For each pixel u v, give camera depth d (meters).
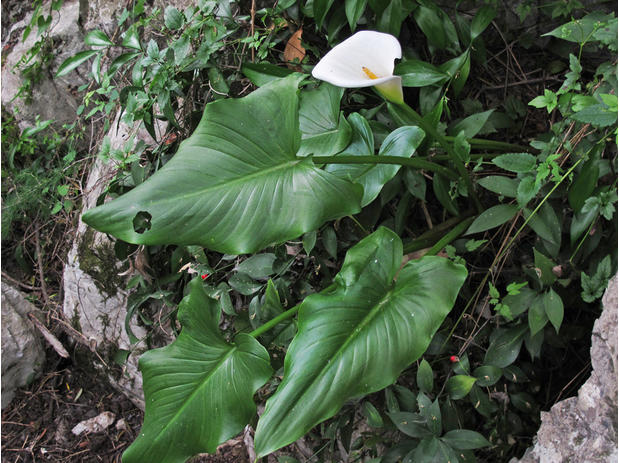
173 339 1.56
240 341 1.14
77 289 1.67
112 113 1.75
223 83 1.41
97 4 1.79
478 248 1.38
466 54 1.31
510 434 1.34
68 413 1.67
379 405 1.37
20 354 1.67
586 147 1.19
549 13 1.36
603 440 1.05
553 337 1.32
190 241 1.03
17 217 1.87
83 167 1.82
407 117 1.32
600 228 1.25
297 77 1.12
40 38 1.89
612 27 1.14
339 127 1.27
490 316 1.32
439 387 1.36
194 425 1.10
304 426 0.99
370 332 1.05
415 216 1.43
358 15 1.32
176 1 1.59
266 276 1.37
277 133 1.10
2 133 1.92
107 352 1.66
